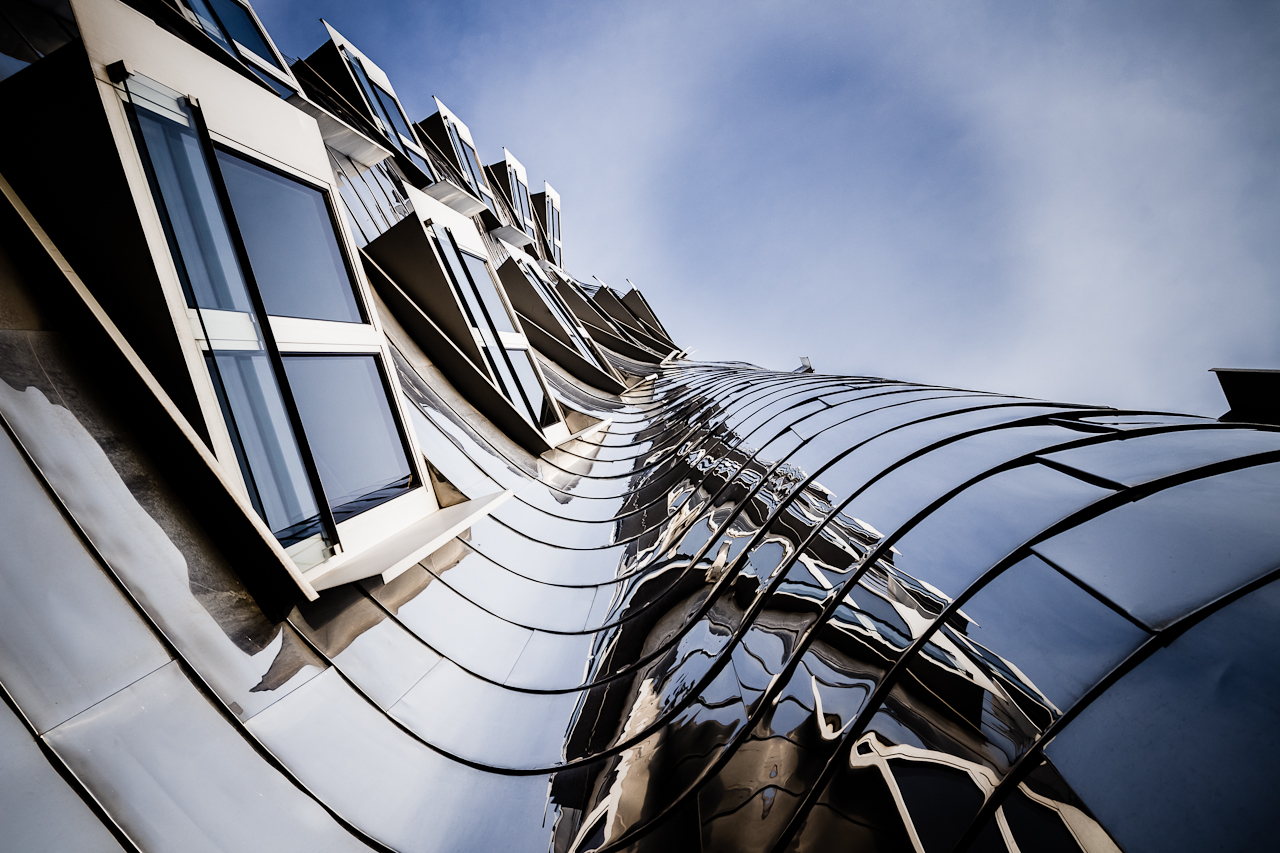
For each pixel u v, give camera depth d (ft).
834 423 36.81
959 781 10.18
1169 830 8.04
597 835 13.76
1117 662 10.67
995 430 26.32
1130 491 15.98
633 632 23.21
